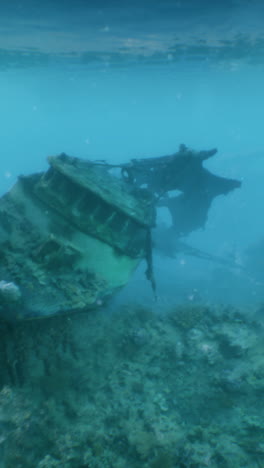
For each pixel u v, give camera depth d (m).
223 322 8.67
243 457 4.88
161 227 14.28
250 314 11.44
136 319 9.02
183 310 9.40
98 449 4.94
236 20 14.60
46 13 13.48
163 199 12.77
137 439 5.20
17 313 4.77
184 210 12.31
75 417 5.58
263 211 32.81
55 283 5.66
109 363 6.95
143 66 26.53
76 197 6.82
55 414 5.54
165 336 8.21
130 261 7.25
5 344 5.48
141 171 9.81
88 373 6.53
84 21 14.65
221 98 53.50
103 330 7.94
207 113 85.75
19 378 5.60
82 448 5.00
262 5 12.51
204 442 5.21
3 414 5.19
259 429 5.37
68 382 6.16
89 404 5.87
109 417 5.63
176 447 5.11
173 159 9.68
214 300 14.56
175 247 14.40
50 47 20.02
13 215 6.81
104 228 6.79
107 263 6.75
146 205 7.86
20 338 5.64
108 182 7.87
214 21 14.79
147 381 6.61
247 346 7.58
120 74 30.48
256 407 5.90
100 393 6.15
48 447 4.99
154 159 9.89
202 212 12.22
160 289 15.56
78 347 7.00
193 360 7.27
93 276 6.35
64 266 6.16
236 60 24.41
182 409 5.96
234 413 5.81
